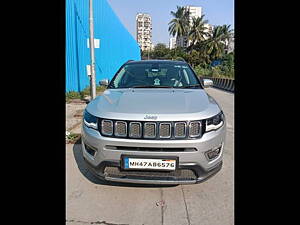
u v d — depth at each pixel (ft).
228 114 23.13
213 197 8.35
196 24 164.45
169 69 11.92
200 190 8.79
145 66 12.23
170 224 7.05
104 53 51.60
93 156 8.08
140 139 7.40
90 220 7.18
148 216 7.38
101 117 7.84
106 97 9.37
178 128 7.39
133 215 7.43
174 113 7.54
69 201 8.07
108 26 54.75
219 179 9.61
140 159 7.41
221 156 8.14
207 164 7.64
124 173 7.76
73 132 16.35
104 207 7.80
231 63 124.57
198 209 7.72
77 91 36.01
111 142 7.55
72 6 34.04
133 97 8.92
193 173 7.64
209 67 144.97
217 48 150.82
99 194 8.52
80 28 37.17
